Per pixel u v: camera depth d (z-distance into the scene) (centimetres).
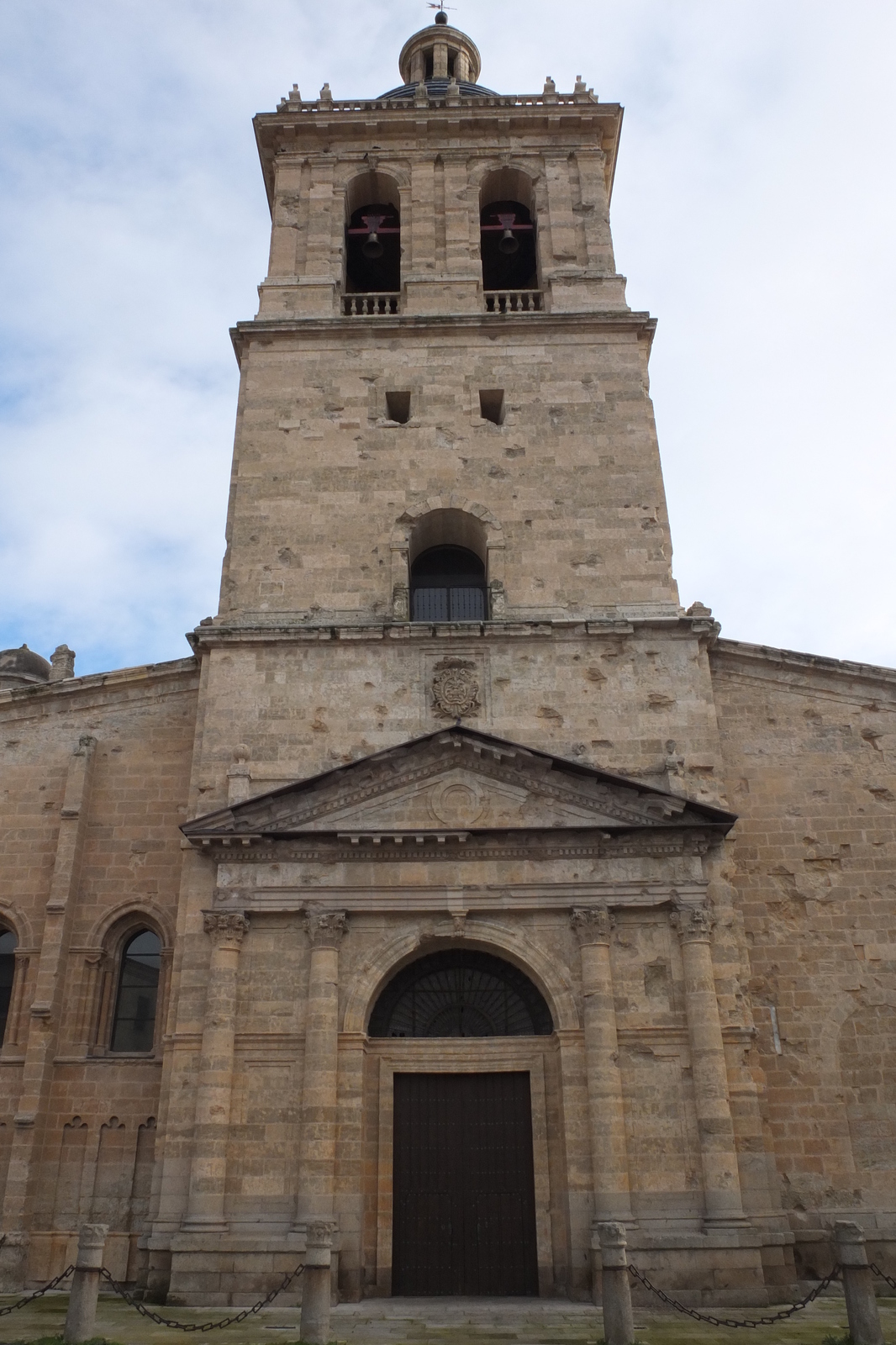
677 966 2316
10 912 2644
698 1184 2139
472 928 2356
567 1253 2141
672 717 2592
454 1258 2205
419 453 3012
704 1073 2194
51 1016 2480
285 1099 2223
